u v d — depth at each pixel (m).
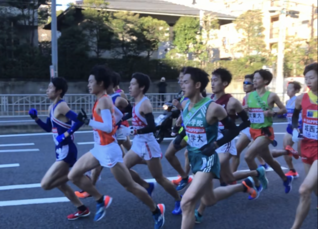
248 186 4.18
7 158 7.66
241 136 5.36
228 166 4.70
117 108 4.93
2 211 4.61
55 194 5.31
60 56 21.33
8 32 20.05
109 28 21.33
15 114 13.49
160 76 23.30
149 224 4.23
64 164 4.05
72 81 21.53
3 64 20.47
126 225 4.20
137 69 22.47
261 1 30.59
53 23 16.11
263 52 25.12
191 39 23.03
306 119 3.78
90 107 14.33
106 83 3.83
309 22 30.44
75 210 4.66
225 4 33.91
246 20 25.11
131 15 22.28
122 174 3.79
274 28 28.78
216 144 3.26
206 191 3.75
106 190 5.54
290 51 25.98
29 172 6.55
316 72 3.65
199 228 4.15
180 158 7.89
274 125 13.24
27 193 5.35
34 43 21.98
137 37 21.91
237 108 4.26
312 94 3.77
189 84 3.34
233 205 4.92
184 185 5.46
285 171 6.84
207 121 3.30
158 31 22.34
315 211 4.72
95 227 4.13
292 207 4.88
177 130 5.60
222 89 4.43
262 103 5.15
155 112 13.91
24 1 20.33
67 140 4.05
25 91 20.86
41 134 11.01
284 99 17.03
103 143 3.79
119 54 22.44
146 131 4.25
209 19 23.47
